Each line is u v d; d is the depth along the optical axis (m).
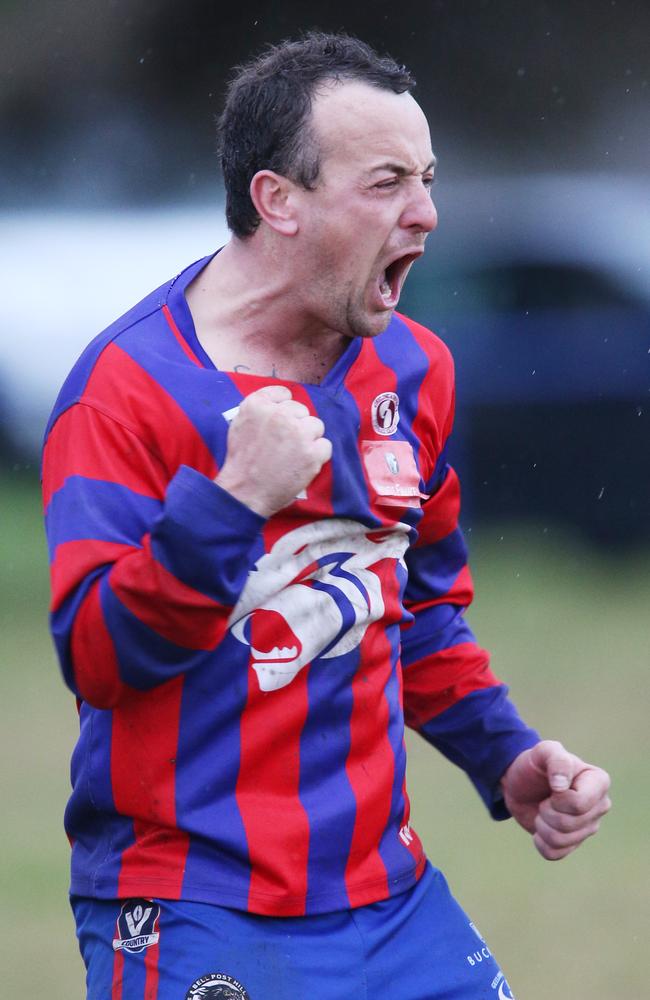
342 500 9.59
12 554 36.72
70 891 9.95
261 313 9.68
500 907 18.47
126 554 8.98
